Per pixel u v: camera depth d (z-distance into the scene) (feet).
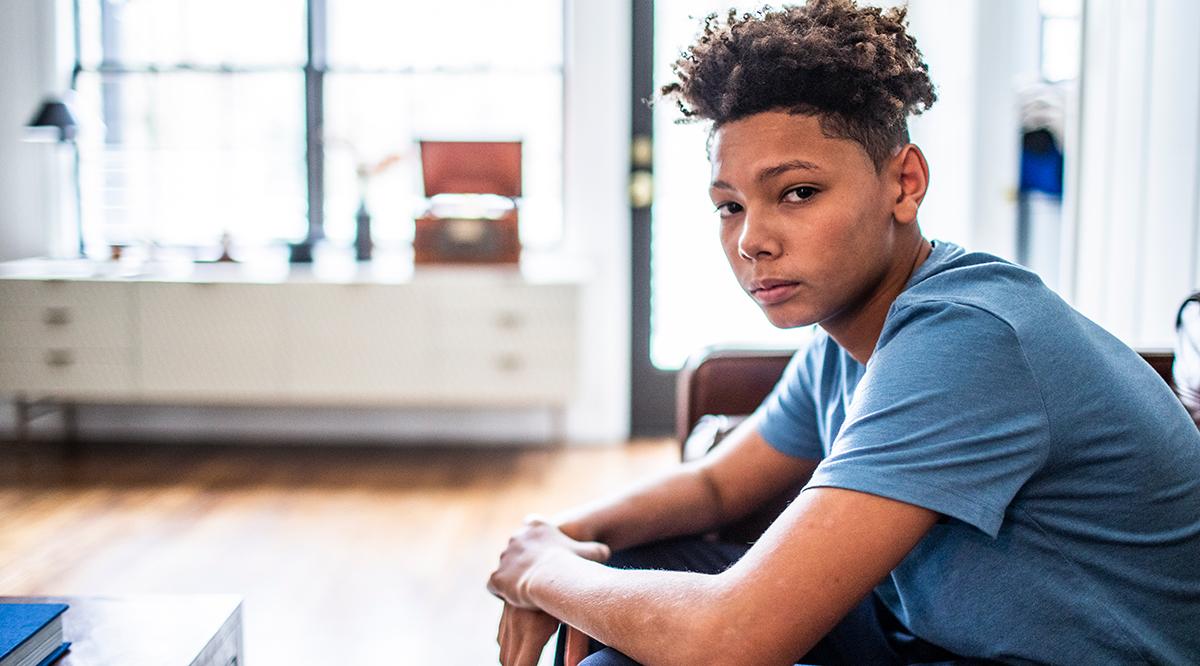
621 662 2.90
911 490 2.58
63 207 13.56
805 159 2.87
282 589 8.24
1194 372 3.61
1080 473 2.76
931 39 12.19
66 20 13.33
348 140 12.92
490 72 13.43
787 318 3.03
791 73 2.85
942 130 11.96
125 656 3.57
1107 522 2.78
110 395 11.87
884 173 2.99
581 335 11.78
